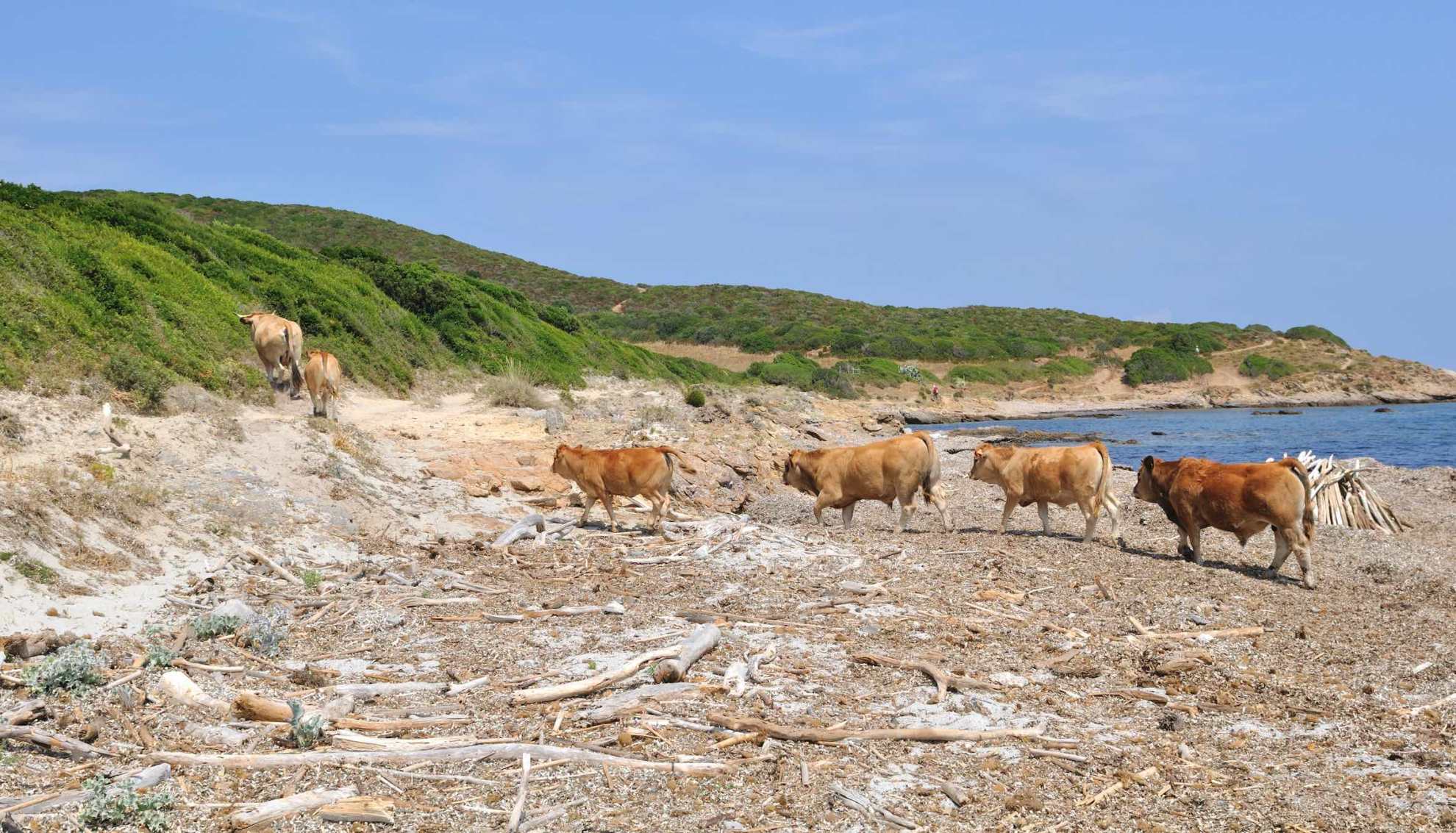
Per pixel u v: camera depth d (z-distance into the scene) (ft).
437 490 51.26
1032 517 54.13
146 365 51.52
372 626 29.78
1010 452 45.50
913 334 300.20
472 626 30.07
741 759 20.12
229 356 67.31
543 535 43.80
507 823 17.38
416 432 60.59
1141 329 328.29
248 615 29.40
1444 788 18.97
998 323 336.29
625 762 19.67
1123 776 19.49
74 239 72.38
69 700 22.29
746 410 103.71
